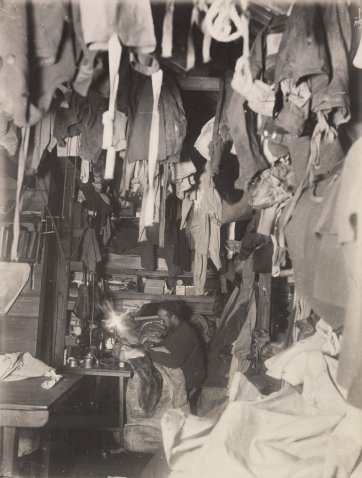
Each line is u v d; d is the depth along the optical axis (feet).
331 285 8.71
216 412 15.12
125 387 24.25
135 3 7.84
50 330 23.94
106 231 26.94
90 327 25.59
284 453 10.01
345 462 8.97
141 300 29.37
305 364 11.44
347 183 8.01
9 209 20.16
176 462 10.82
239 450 9.98
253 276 23.12
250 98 9.21
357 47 8.57
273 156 11.21
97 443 22.65
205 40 8.91
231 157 15.17
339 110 8.48
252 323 22.70
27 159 11.91
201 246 18.49
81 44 8.21
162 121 11.39
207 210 15.71
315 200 9.83
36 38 8.20
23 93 8.04
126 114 12.10
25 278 20.40
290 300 19.44
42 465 16.69
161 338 24.63
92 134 12.26
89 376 26.09
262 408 10.90
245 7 8.76
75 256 24.88
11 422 14.74
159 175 14.07
